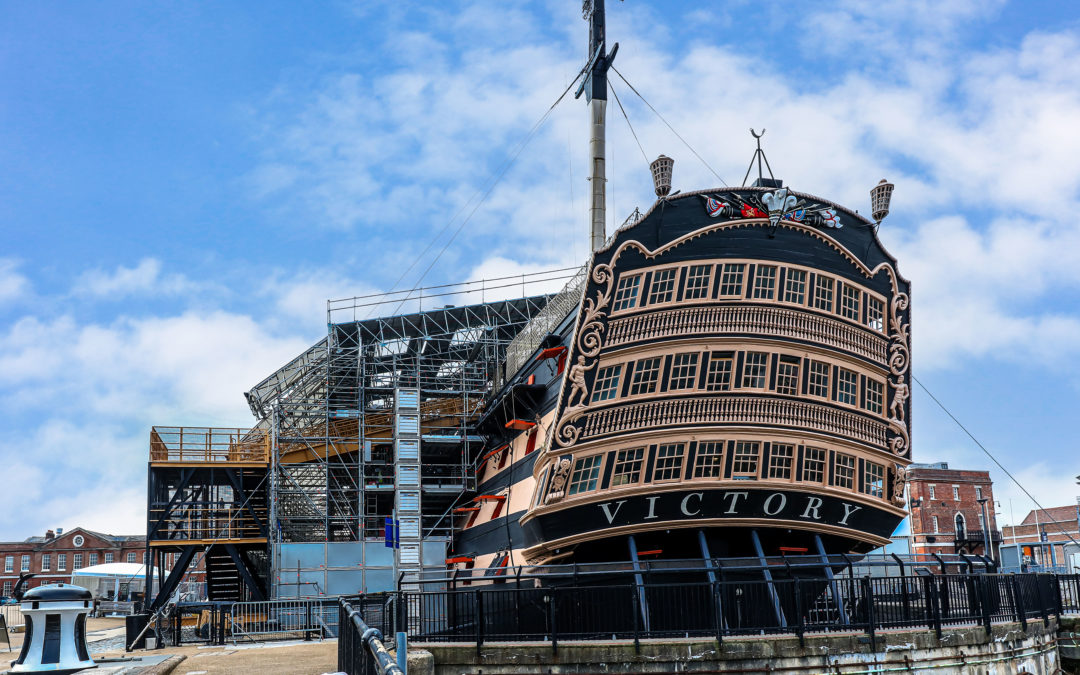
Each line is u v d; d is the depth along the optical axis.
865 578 28.05
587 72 54.72
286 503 66.12
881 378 43.75
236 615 42.12
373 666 13.03
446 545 62.19
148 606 57.78
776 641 26.70
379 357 67.69
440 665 25.98
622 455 40.97
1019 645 30.39
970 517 93.38
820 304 41.62
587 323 41.16
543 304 68.38
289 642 37.59
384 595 29.03
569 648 26.16
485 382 65.56
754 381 40.66
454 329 68.69
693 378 40.62
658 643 26.34
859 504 42.97
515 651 26.12
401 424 62.66
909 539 79.88
